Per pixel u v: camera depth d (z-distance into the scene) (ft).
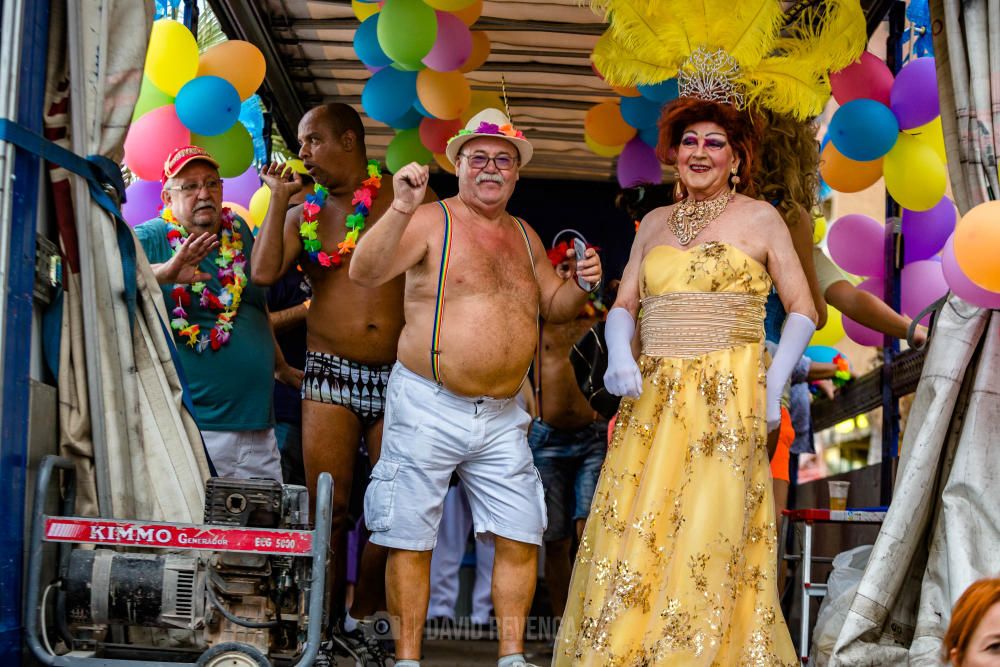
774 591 12.56
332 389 17.28
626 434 13.30
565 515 20.36
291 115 26.61
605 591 12.59
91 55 13.55
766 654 12.14
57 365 13.03
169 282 15.23
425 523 14.01
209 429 17.04
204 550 11.65
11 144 12.18
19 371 12.05
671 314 13.21
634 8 14.62
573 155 29.89
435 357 13.96
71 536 11.52
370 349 17.34
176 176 17.15
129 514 13.07
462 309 14.05
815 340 25.05
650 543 12.50
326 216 17.94
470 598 24.25
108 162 13.66
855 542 21.77
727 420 12.68
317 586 11.29
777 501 17.15
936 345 13.89
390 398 14.40
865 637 13.23
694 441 12.72
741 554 12.39
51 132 13.28
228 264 17.42
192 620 11.43
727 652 12.17
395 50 18.99
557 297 14.78
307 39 23.98
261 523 11.74
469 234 14.38
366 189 17.75
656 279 13.38
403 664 13.76
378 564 17.70
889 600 13.25
